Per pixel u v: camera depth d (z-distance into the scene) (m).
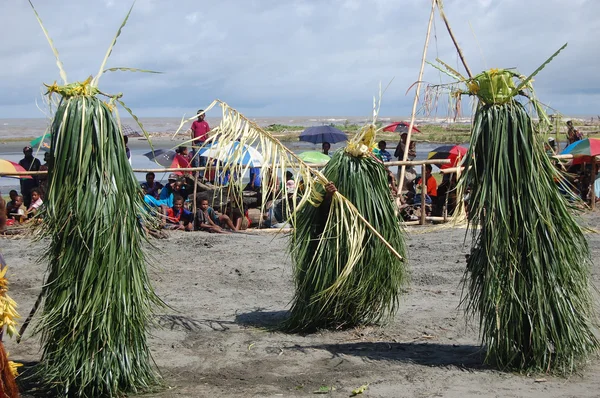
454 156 14.02
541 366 5.61
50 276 5.25
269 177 6.62
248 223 13.07
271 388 5.42
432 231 12.28
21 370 5.75
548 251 5.59
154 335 6.88
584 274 5.89
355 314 6.95
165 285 8.90
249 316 7.60
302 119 161.75
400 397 5.16
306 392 5.32
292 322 7.01
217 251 10.73
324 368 5.88
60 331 5.17
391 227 6.83
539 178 5.62
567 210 5.81
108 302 5.09
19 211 13.27
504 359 5.73
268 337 6.82
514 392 5.21
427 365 5.88
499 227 5.58
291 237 7.15
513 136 5.58
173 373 5.81
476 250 5.85
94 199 5.12
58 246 5.21
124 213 5.24
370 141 6.88
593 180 14.38
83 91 5.24
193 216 12.95
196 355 6.30
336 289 6.68
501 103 5.69
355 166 6.78
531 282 5.56
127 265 5.23
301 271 6.90
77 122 5.14
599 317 6.99
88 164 5.16
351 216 6.48
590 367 5.74
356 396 5.20
